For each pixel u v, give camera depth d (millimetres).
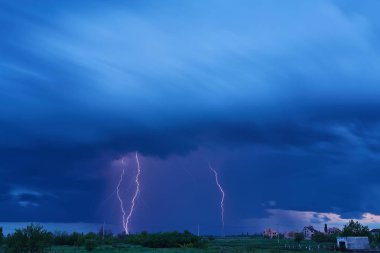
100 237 90812
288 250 69125
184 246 78688
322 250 71750
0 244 50469
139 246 81375
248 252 61312
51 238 50219
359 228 106625
